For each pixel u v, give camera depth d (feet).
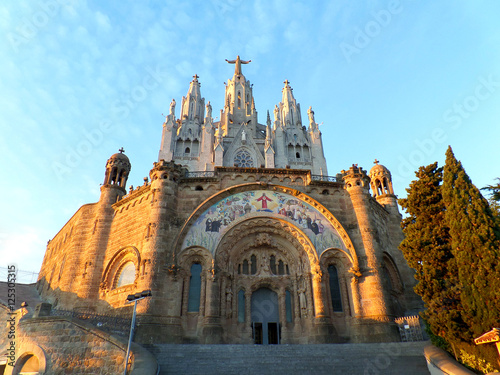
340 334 90.43
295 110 285.64
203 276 93.66
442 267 64.23
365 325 88.89
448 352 60.80
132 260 101.40
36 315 71.92
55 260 144.46
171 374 59.26
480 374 51.78
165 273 91.45
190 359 65.51
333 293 96.32
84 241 119.75
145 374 52.39
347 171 115.14
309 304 94.07
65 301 107.65
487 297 51.88
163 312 86.17
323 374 60.23
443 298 59.82
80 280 108.99
